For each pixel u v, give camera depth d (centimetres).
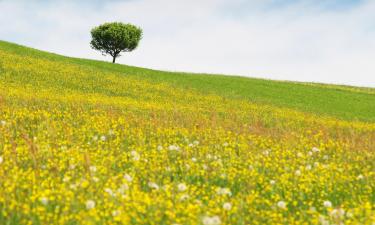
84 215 744
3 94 2575
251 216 845
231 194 986
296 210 945
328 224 818
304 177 1143
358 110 4394
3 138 1439
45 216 765
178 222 754
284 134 1877
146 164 1214
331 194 1067
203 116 2498
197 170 1154
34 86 3366
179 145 1563
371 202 1020
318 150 1534
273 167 1248
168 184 1007
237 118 2653
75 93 3291
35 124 1802
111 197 838
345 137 1950
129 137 1611
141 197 837
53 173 998
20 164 1105
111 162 1178
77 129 1722
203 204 884
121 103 2836
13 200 781
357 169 1338
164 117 2164
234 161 1294
